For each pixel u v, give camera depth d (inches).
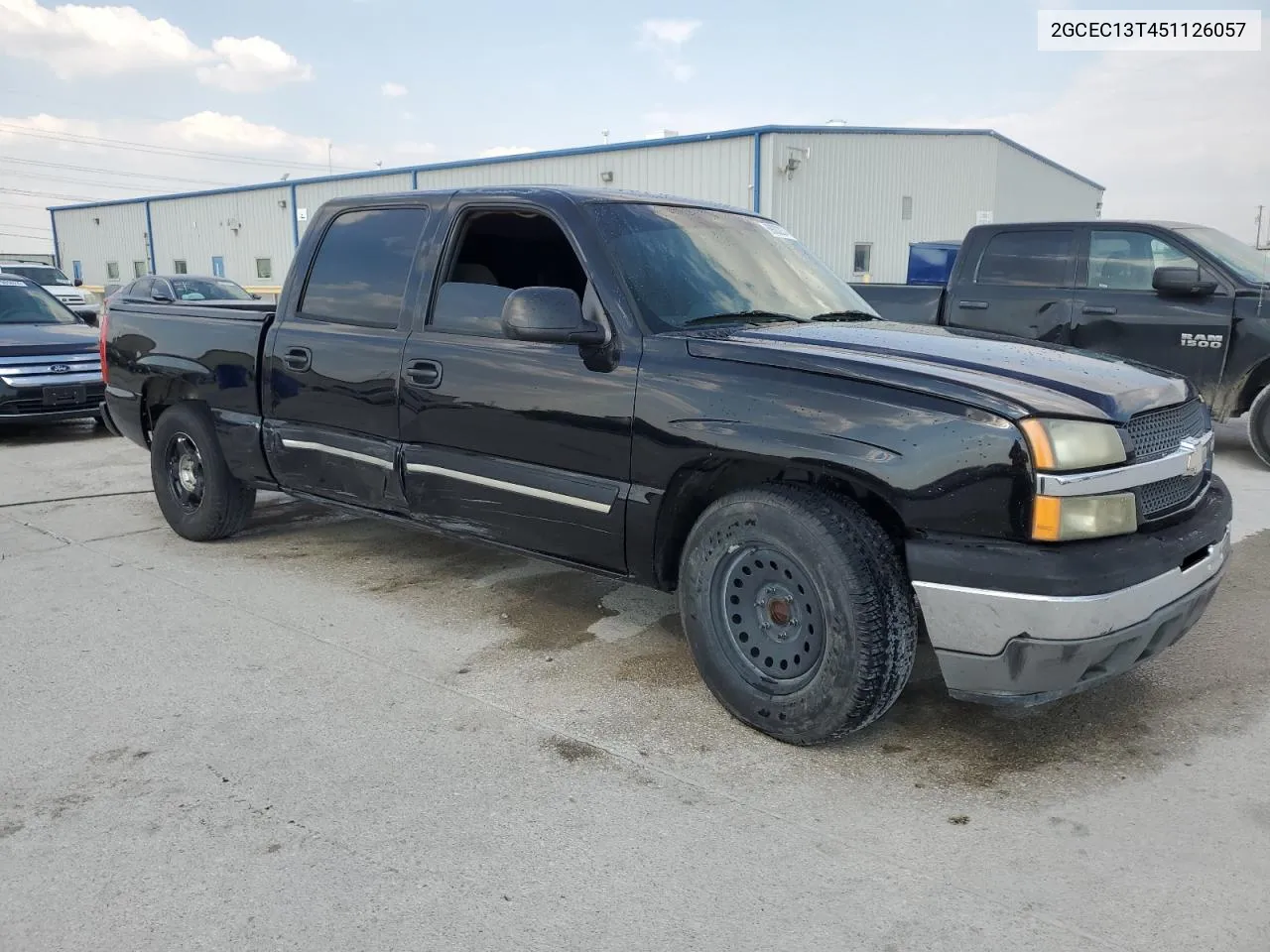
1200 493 127.9
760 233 169.6
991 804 110.0
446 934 88.0
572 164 973.2
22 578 189.2
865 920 89.9
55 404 357.1
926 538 110.6
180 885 94.7
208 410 202.7
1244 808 108.8
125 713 131.2
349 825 105.1
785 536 117.0
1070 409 108.0
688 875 96.8
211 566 197.9
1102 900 92.7
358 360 166.2
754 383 121.6
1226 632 161.6
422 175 1120.2
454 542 215.6
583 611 172.9
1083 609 103.9
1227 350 280.1
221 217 1408.7
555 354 140.6
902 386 112.6
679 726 129.0
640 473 131.3
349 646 156.0
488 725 128.9
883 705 116.0
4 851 99.9
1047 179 1230.9
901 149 946.1
